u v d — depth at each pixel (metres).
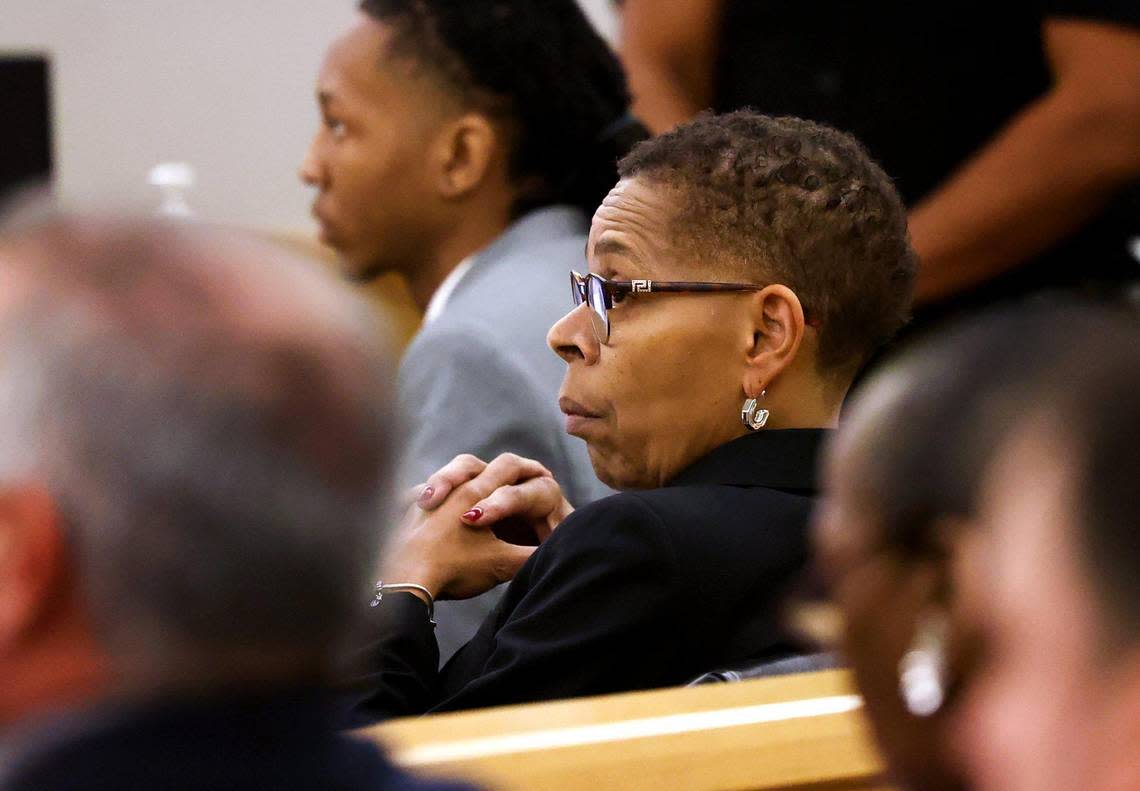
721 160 4.43
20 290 1.92
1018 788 1.76
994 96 7.39
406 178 6.69
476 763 3.22
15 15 12.97
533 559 4.39
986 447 1.79
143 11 13.17
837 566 1.91
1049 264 7.42
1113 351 1.79
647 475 4.55
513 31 6.55
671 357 4.44
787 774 3.35
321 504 1.92
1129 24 7.07
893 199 4.50
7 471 1.87
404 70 6.59
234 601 1.89
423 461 5.66
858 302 4.44
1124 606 1.71
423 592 4.70
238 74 13.38
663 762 3.30
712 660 4.16
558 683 4.14
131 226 1.99
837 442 1.95
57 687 1.93
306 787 1.95
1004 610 1.76
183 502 1.87
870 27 7.46
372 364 1.99
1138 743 1.71
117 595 1.88
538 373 5.80
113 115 13.23
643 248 4.46
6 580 1.88
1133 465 1.72
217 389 1.88
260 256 1.99
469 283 6.43
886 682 1.87
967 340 1.87
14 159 12.70
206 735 1.93
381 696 4.35
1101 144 7.26
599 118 6.72
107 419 1.86
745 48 7.74
